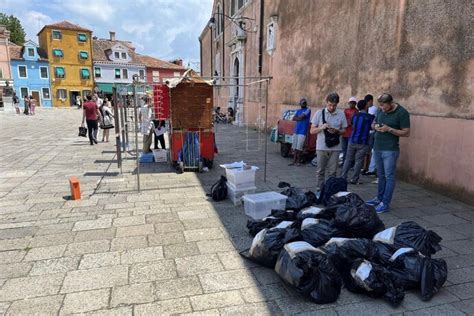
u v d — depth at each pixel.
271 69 14.47
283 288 3.12
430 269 3.00
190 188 6.41
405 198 5.88
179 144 7.86
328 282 2.88
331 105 5.49
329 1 9.73
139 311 2.79
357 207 3.71
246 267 3.48
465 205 5.52
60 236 4.20
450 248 3.97
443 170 6.04
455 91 5.79
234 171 5.39
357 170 6.77
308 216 4.04
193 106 7.83
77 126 19.45
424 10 6.36
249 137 14.12
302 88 11.65
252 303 2.90
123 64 51.47
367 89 8.10
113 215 4.93
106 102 12.91
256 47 16.14
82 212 5.06
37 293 3.04
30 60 45.94
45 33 46.50
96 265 3.51
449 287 3.17
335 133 5.54
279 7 13.41
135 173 7.64
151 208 5.24
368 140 6.61
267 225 4.09
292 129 9.20
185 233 4.30
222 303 2.90
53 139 13.53
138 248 3.89
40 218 4.81
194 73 7.99
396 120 4.95
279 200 4.91
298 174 7.65
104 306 2.85
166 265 3.51
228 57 21.53
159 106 8.13
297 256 3.00
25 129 17.67
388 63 7.35
